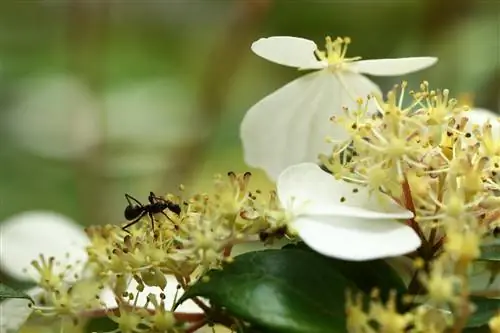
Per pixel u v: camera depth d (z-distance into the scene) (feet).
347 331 0.63
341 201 0.65
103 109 1.55
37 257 0.81
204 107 1.48
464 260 0.61
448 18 1.34
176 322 0.67
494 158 0.66
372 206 0.65
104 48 1.61
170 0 1.65
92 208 1.43
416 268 0.65
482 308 0.65
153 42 1.71
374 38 1.40
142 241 0.67
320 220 0.65
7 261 0.80
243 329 0.64
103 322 0.72
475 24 1.34
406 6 1.36
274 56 0.71
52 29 1.63
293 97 0.74
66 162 1.50
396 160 0.65
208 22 1.69
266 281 0.64
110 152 1.48
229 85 1.49
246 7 1.41
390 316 0.61
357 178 0.66
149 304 0.69
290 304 0.63
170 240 0.67
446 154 0.66
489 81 1.25
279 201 0.66
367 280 0.66
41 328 0.75
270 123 0.74
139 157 1.48
